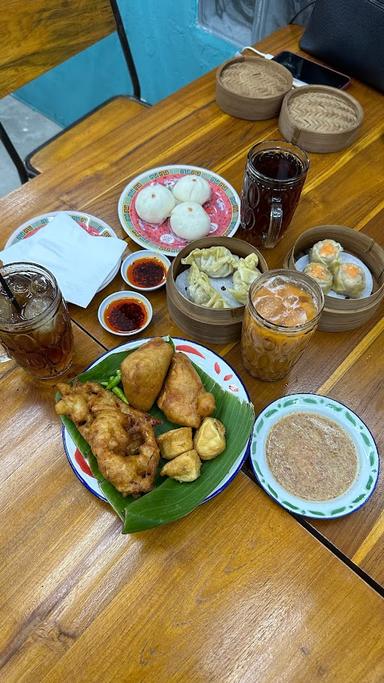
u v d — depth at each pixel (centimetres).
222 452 72
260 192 89
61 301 76
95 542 68
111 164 114
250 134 121
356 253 97
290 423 78
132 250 101
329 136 113
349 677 61
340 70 134
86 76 255
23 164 148
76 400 72
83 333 89
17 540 68
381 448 78
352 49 127
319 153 118
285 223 96
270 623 64
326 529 70
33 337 73
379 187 112
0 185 265
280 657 62
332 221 106
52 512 70
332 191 111
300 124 116
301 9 155
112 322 90
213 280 91
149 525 65
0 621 63
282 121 119
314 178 114
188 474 69
